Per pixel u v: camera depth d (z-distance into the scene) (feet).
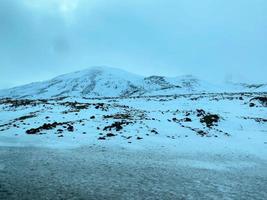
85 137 120.98
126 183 63.21
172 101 248.93
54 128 135.54
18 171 68.64
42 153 92.84
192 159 94.27
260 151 114.93
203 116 171.32
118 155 93.91
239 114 191.21
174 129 140.97
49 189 56.34
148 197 54.85
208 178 71.61
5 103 234.99
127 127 136.77
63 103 221.25
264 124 167.32
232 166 87.71
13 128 138.72
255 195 59.47
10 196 51.42
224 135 139.44
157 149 106.93
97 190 57.31
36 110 191.83
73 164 78.59
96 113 173.68
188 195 57.36
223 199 55.93
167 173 74.28
